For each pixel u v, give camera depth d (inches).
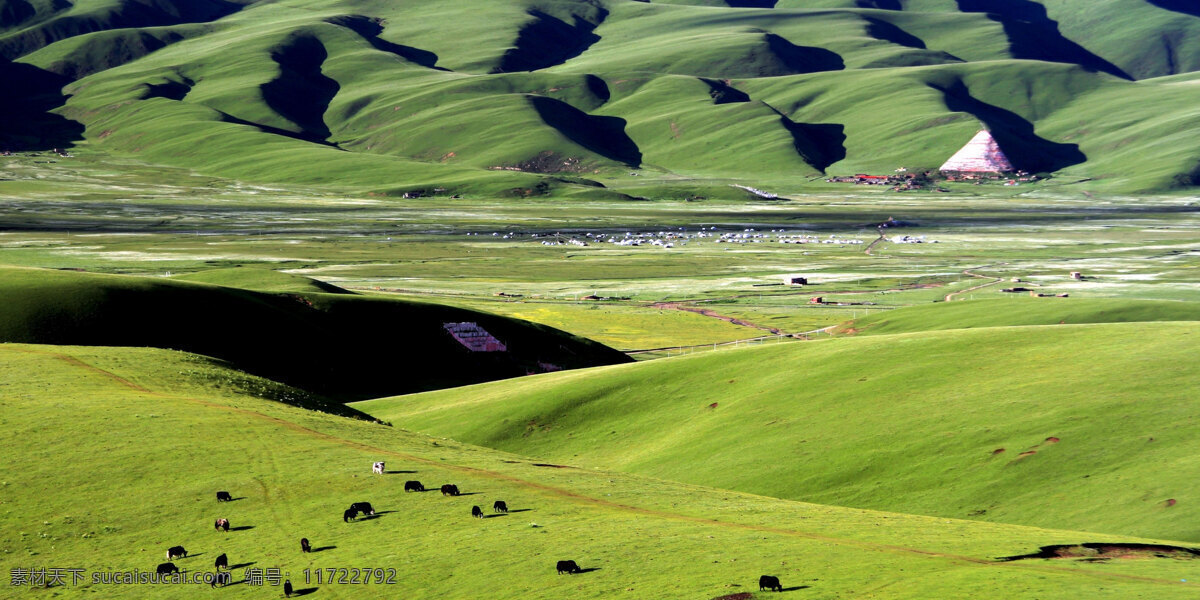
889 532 2942.9
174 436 3823.8
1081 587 2234.3
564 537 2842.0
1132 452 4092.0
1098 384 4845.0
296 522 3063.5
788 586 2349.9
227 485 3358.8
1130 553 2677.2
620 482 3715.6
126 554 2856.8
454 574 2603.3
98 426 3897.6
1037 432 4441.4
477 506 3112.7
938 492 4170.8
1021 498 3971.5
